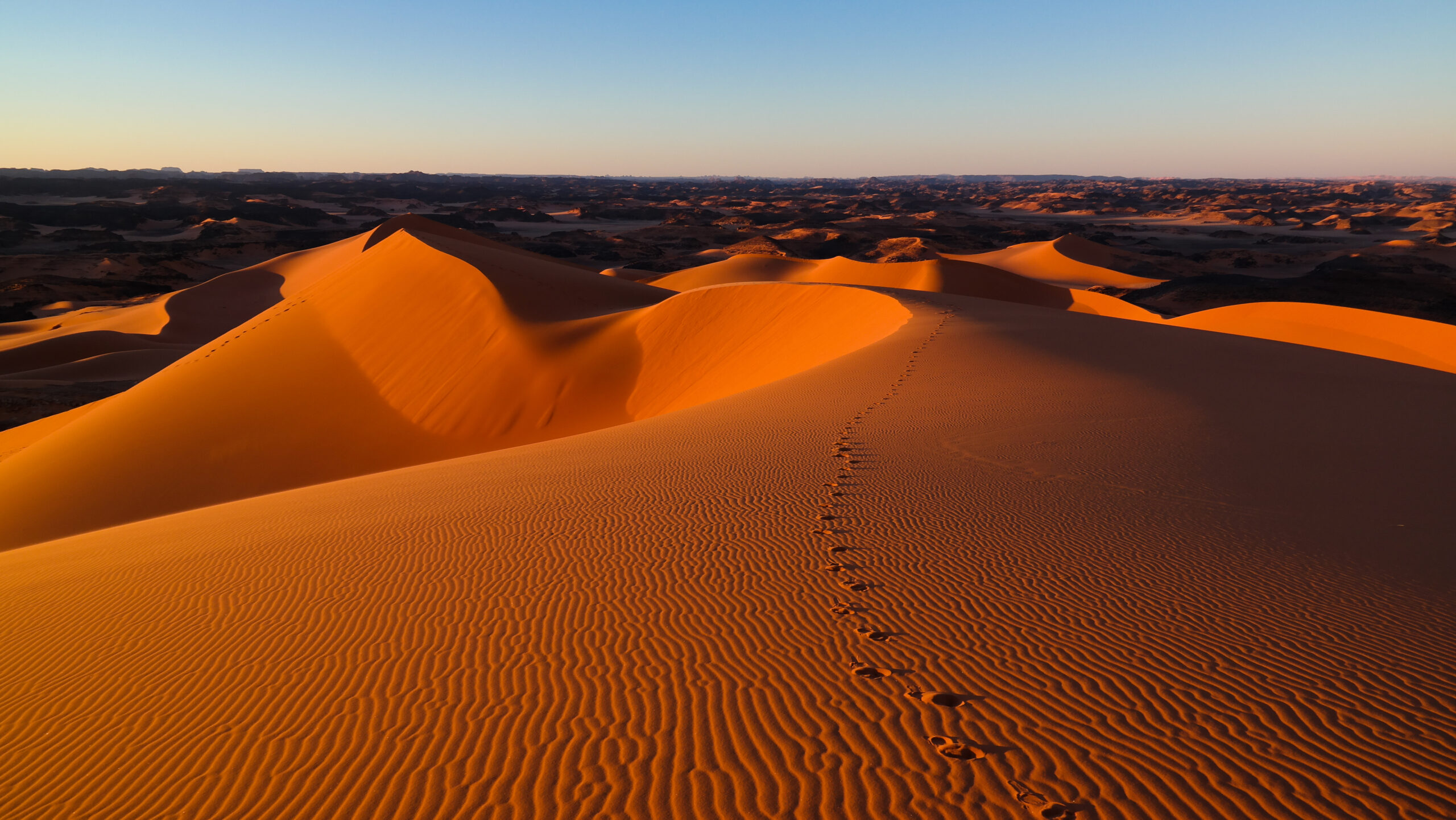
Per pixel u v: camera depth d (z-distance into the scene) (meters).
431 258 47.69
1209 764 4.37
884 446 12.34
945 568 7.49
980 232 183.12
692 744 4.76
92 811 4.72
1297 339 49.28
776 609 6.72
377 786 4.59
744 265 90.56
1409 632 6.00
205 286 94.25
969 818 3.99
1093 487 9.89
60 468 31.95
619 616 6.73
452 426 33.81
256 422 34.66
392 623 6.90
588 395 33.66
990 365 18.94
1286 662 5.54
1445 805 3.95
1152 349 20.89
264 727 5.37
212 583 8.41
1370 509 8.92
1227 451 11.30
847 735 4.79
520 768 4.62
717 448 13.00
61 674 6.57
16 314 91.69
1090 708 5.01
